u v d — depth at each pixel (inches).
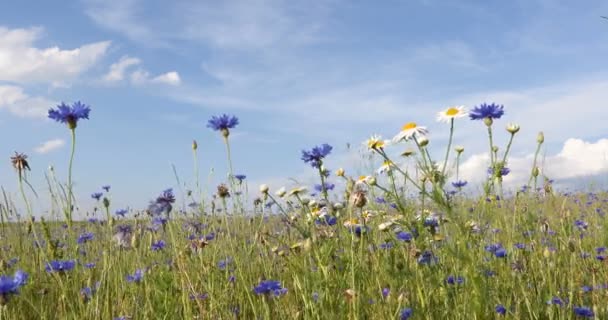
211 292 33.1
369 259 31.6
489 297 30.2
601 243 46.3
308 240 29.8
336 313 29.0
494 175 30.6
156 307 33.9
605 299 33.6
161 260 41.4
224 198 37.2
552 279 35.7
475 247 30.0
